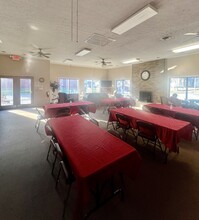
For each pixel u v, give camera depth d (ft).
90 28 12.06
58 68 31.89
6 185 6.97
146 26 11.64
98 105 25.63
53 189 6.75
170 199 6.18
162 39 14.65
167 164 8.78
